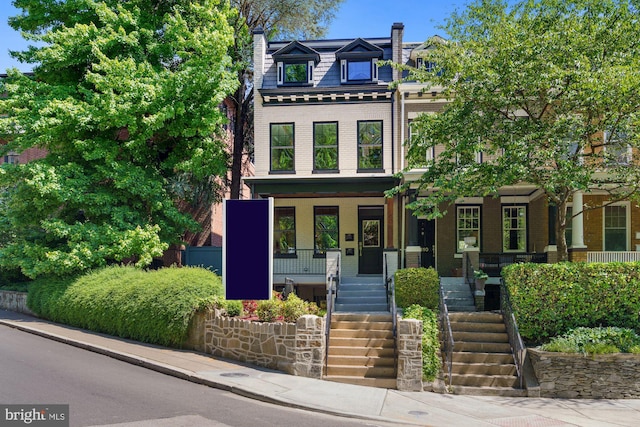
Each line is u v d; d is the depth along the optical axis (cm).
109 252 1886
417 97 2172
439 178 1630
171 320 1468
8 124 1938
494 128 1617
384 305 1750
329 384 1220
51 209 2020
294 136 2236
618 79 1346
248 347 1352
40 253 1952
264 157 2233
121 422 846
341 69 2255
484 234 2269
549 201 1902
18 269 2447
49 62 2062
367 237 2327
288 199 2361
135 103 1939
